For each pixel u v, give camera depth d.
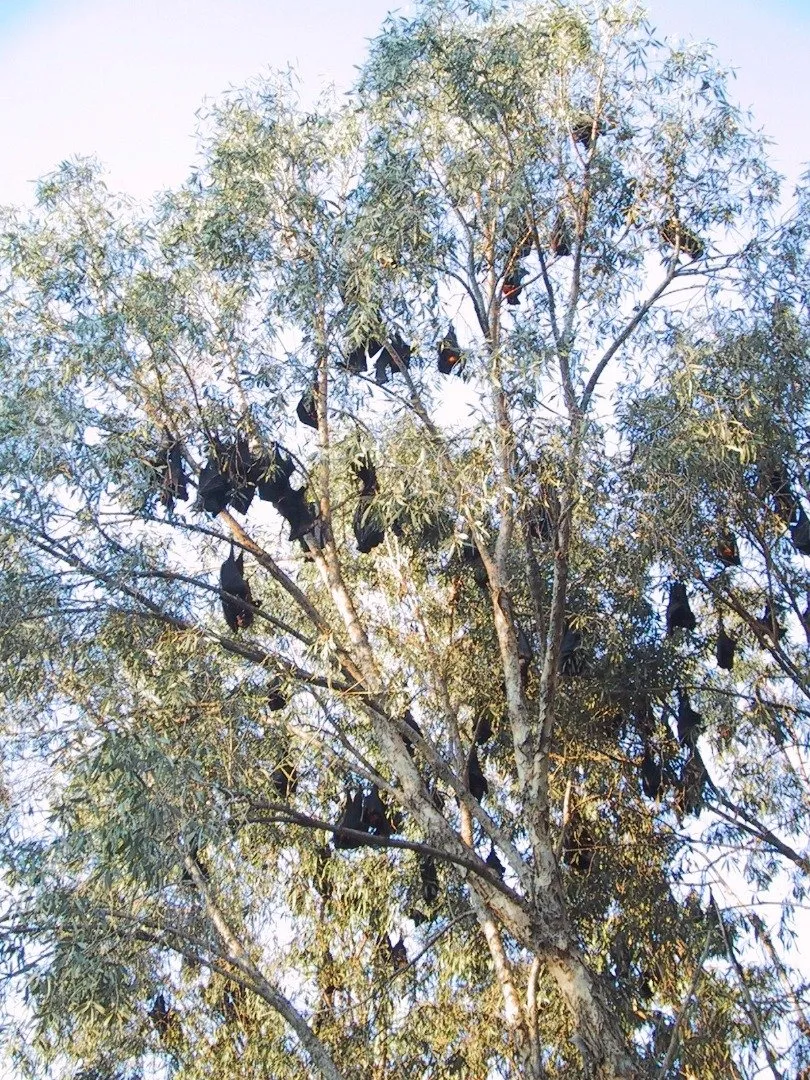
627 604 14.63
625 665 14.69
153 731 11.59
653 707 15.15
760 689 15.66
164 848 10.98
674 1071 13.31
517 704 12.78
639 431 13.09
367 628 15.40
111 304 13.86
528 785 12.30
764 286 13.63
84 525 12.65
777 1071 12.59
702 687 14.93
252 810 12.52
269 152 14.14
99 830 10.88
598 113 14.32
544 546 13.11
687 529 13.28
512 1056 15.83
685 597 13.47
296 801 15.91
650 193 14.30
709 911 13.45
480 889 12.13
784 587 14.35
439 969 16.12
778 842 14.18
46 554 12.75
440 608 15.73
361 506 13.27
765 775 15.75
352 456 13.01
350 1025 16.02
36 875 11.25
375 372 13.31
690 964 13.82
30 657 12.81
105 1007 11.78
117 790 11.02
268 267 13.84
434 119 13.94
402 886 16.52
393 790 12.67
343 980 16.53
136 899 12.09
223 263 13.78
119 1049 14.77
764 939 13.16
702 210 14.28
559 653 12.27
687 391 12.30
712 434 12.33
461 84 13.69
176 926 12.53
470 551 13.55
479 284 13.79
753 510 13.84
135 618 12.98
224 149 14.10
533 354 11.82
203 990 16.33
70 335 13.59
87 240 13.99
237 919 15.30
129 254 13.99
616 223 14.33
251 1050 15.90
